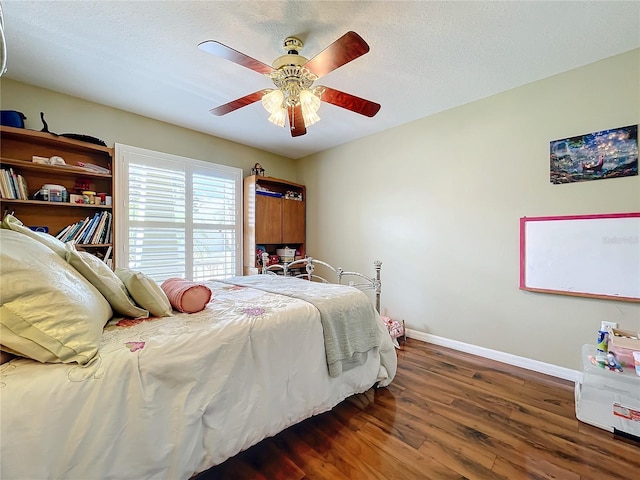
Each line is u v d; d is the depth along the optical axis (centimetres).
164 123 318
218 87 247
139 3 157
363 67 216
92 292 114
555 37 183
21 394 78
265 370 134
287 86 182
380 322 209
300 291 202
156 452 98
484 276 266
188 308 144
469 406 185
